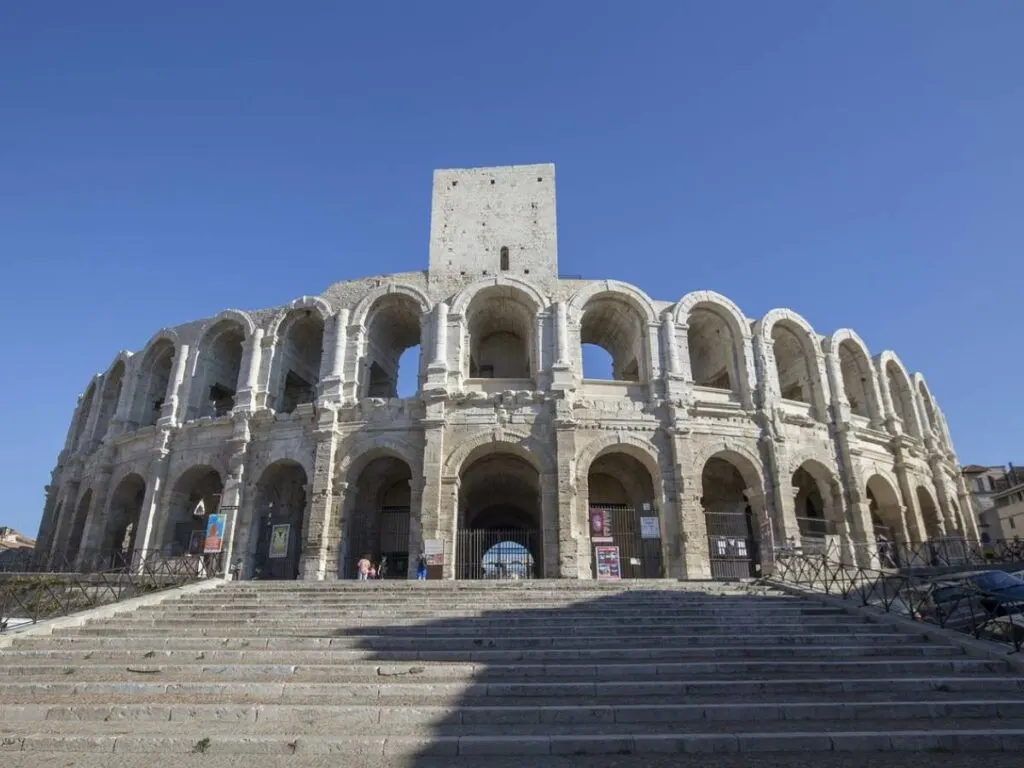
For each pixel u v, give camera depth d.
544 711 12.03
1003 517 70.31
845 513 37.12
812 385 40.31
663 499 33.94
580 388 36.09
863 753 10.73
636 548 36.91
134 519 44.38
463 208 43.66
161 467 38.44
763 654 16.48
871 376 43.22
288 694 13.16
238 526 35.16
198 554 36.25
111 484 41.28
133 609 21.83
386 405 35.78
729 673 14.84
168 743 10.78
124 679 14.33
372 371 43.31
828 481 38.12
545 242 42.22
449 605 21.70
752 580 26.88
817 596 22.64
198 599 23.70
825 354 41.12
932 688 13.80
